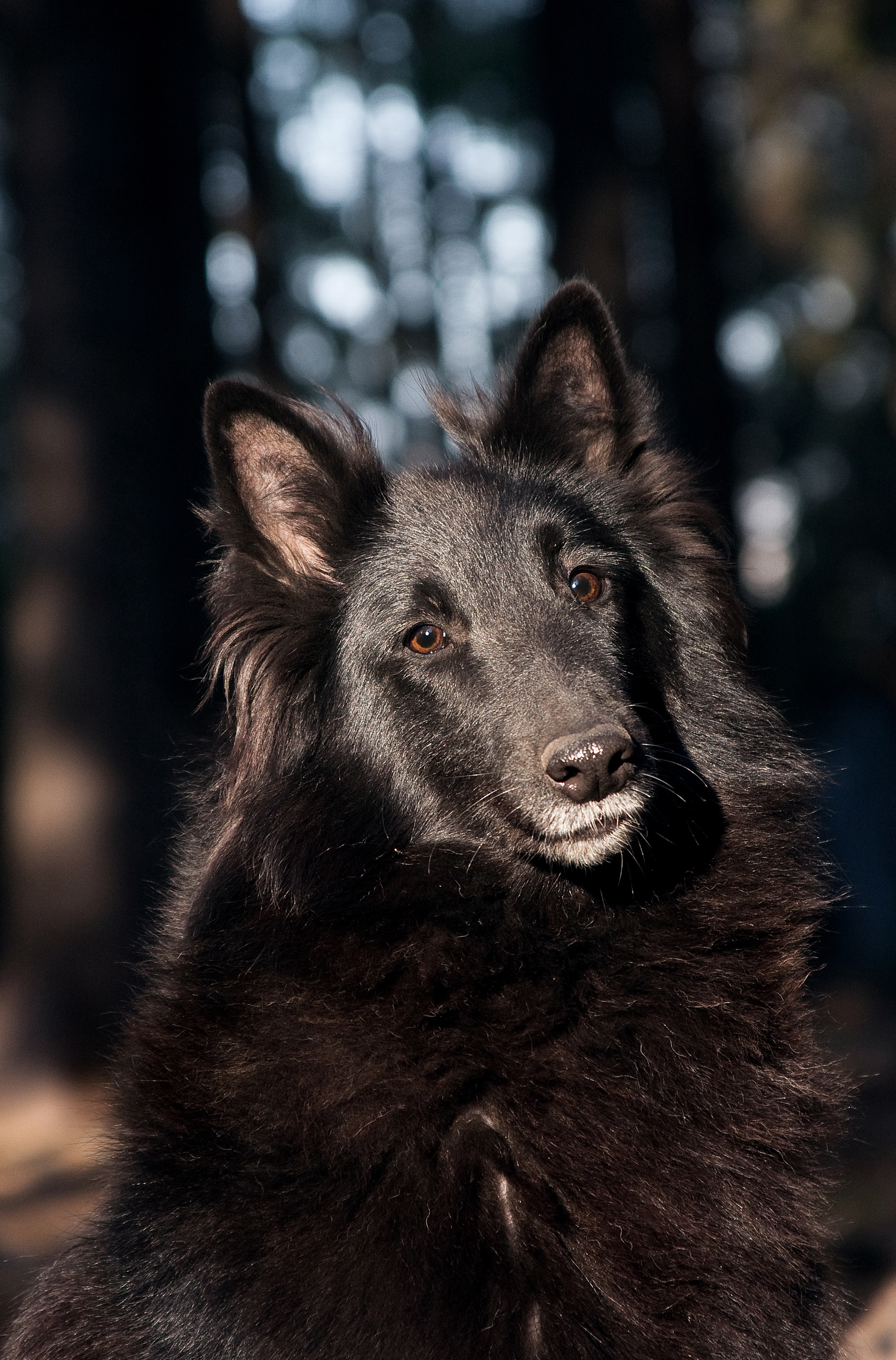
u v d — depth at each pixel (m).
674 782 4.43
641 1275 3.66
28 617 11.56
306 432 4.57
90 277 11.27
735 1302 3.69
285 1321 3.40
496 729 4.18
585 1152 3.79
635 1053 4.02
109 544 11.28
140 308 11.38
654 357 20.31
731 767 4.56
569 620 4.34
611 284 14.89
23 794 11.51
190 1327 3.52
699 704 4.61
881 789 14.41
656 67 15.43
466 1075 3.86
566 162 15.05
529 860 4.20
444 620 4.39
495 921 4.16
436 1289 3.45
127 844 11.28
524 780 4.07
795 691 25.59
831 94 23.12
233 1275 3.48
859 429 31.78
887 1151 7.98
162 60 11.62
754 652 12.03
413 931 4.14
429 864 4.21
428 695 4.34
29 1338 4.00
